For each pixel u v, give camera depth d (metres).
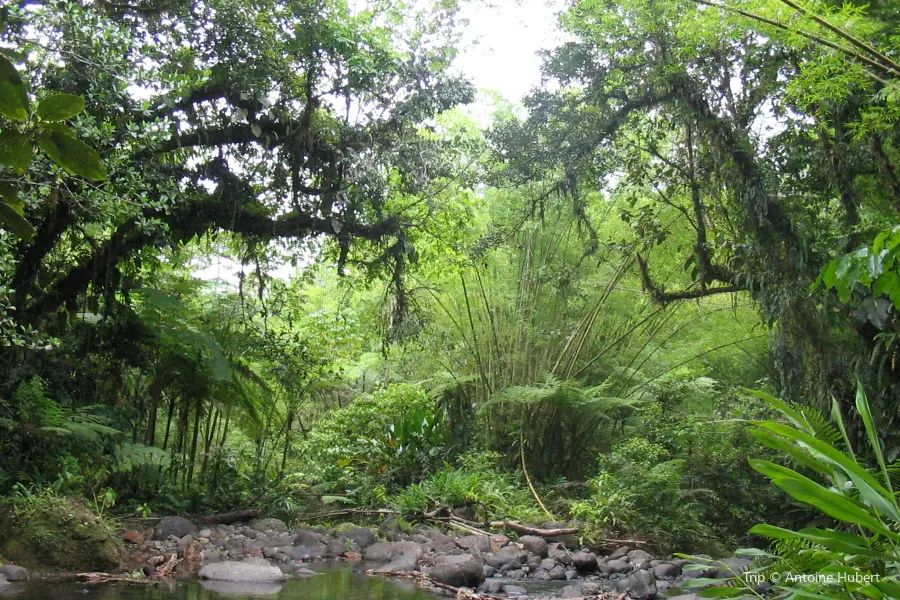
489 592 6.16
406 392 11.85
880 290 3.35
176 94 7.93
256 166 8.95
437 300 11.83
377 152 9.02
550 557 7.71
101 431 7.69
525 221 10.71
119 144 6.86
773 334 9.11
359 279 10.98
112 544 5.99
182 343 9.04
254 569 5.99
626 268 10.90
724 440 10.20
